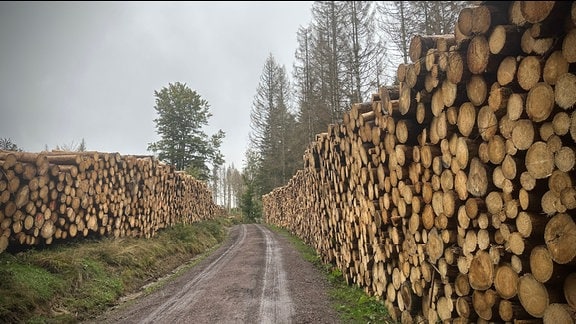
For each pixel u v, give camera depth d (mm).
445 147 4363
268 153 46156
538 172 2965
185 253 14125
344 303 6992
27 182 8000
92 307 6879
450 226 4344
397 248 5770
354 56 21391
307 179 16094
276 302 6973
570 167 2697
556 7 2746
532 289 3043
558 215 2807
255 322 5816
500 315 3473
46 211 8461
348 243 8703
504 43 3217
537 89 2967
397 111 5574
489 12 3311
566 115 2746
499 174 3455
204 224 21641
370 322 5879
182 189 19766
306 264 11477
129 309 6891
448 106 4234
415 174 5234
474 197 3938
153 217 14461
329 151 10695
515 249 3232
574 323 2732
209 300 7141
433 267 4809
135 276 9281
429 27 15008
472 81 3766
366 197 7277
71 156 9523
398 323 5848
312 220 14844
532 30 2986
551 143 2854
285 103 47312
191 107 34875
